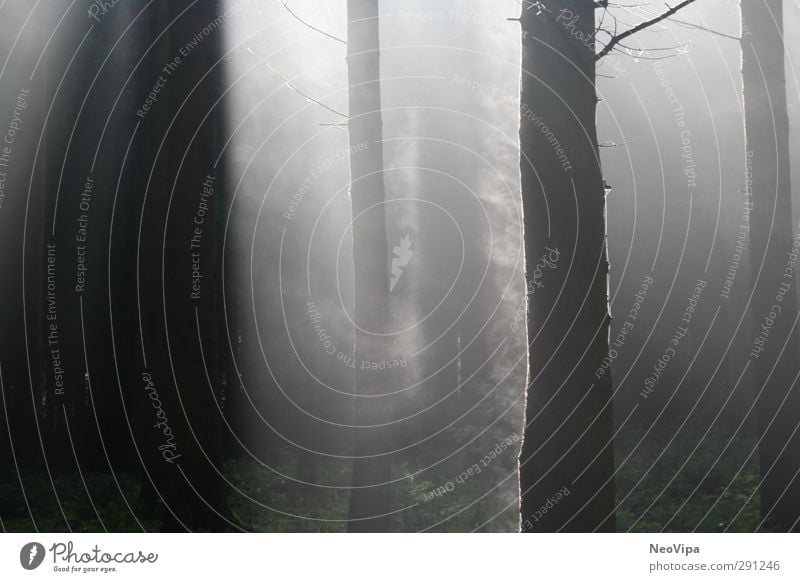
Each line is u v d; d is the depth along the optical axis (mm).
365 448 9023
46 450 19344
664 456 16969
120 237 21062
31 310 17500
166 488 11938
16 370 17359
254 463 19000
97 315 20750
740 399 22297
